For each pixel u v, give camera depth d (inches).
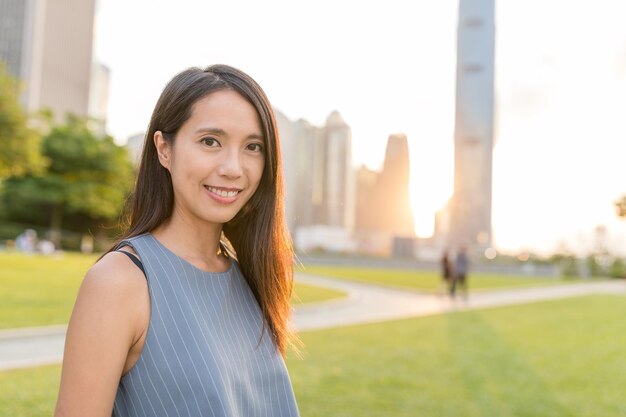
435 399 235.3
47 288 543.5
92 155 1760.6
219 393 50.6
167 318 51.2
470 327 483.2
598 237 2047.2
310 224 4461.1
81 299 48.4
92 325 47.3
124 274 50.1
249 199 66.1
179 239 59.2
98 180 1825.8
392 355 329.4
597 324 537.6
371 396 233.9
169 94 58.1
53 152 1747.0
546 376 291.3
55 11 4365.2
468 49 5644.7
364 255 2091.5
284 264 68.6
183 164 56.9
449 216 5246.1
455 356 337.1
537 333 458.9
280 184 67.4
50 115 1766.7
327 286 898.1
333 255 1835.6
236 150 57.5
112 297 48.5
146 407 49.3
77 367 46.6
